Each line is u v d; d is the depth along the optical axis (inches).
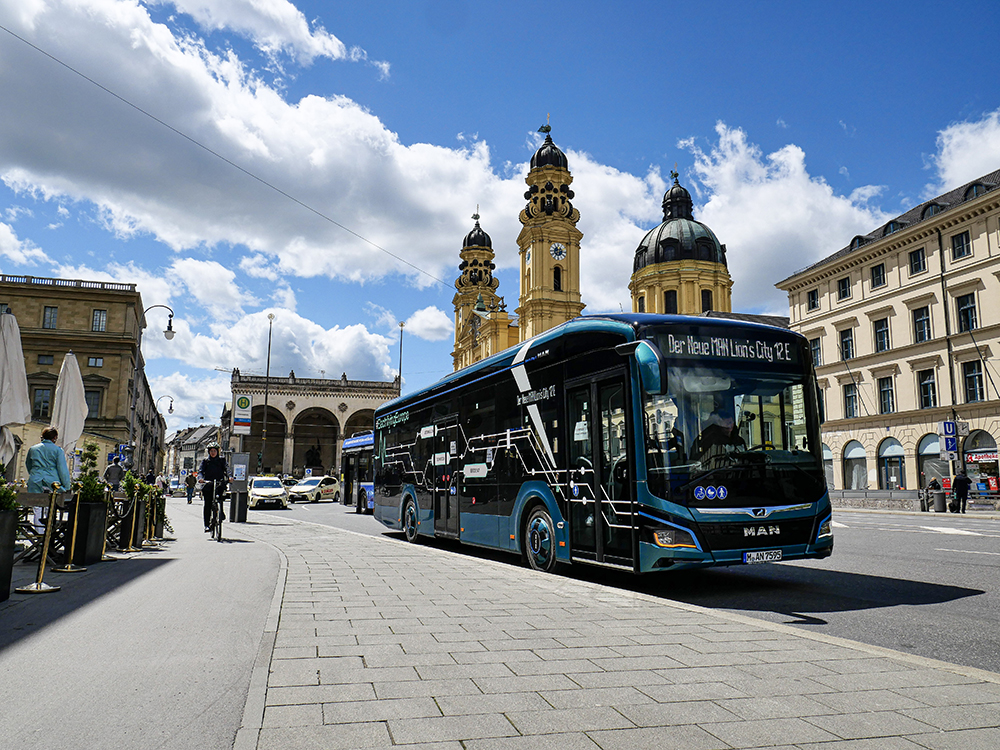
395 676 172.7
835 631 249.4
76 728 139.6
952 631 247.8
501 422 449.7
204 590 307.1
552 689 162.7
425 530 565.6
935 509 1164.5
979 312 1421.0
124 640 213.8
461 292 3105.3
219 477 587.8
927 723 141.9
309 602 275.7
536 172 2393.0
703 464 315.0
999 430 1368.1
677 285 2453.2
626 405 331.0
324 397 3503.9
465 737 133.1
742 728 138.7
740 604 309.6
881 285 1667.1
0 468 357.4
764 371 339.0
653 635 219.3
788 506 322.7
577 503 366.6
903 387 1593.3
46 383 2369.6
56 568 364.8
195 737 135.2
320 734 134.1
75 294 2432.3
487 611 258.7
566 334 384.5
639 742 131.3
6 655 195.8
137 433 2645.2
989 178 1504.7
